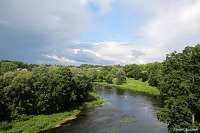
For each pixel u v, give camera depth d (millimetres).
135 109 43094
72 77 42844
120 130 27578
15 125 27203
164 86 40812
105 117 35469
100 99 55625
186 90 21188
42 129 27531
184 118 21062
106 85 110562
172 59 33250
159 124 30875
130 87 91625
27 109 33344
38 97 34094
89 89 52031
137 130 27672
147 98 60188
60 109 38062
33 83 34625
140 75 133625
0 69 51250
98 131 27016
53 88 35969
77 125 29938
